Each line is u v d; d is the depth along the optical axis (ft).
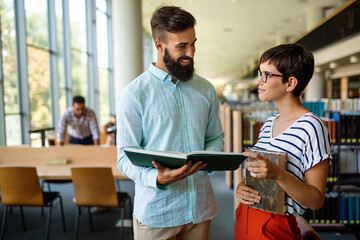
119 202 9.61
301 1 33.55
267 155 3.52
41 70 19.16
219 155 3.36
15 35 16.49
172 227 4.42
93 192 9.41
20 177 9.25
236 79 122.01
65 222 11.39
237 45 60.54
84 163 11.60
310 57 3.64
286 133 3.64
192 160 3.42
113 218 11.74
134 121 4.33
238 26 44.86
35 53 18.44
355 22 21.48
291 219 3.67
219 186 16.17
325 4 34.68
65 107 22.72
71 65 22.88
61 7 21.86
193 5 34.40
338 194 10.54
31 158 11.76
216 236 10.26
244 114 12.95
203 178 4.59
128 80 22.48
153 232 4.44
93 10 27.32
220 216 11.98
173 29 3.91
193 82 4.74
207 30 47.42
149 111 4.35
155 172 3.88
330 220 10.68
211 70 104.58
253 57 76.28
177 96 4.49
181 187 4.40
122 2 22.12
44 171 10.33
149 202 4.38
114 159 11.75
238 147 12.46
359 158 11.25
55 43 20.47
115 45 22.61
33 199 9.51
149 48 55.52
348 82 39.88
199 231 4.61
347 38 26.66
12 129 16.33
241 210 4.03
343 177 10.96
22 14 16.67
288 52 3.62
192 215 4.43
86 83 26.68
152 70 4.50
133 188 15.70
